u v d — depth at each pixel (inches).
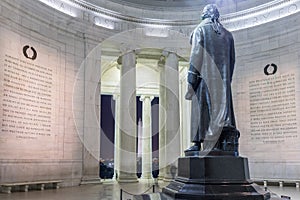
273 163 779.4
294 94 766.5
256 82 832.3
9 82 644.7
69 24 780.6
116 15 859.4
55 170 712.4
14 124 646.5
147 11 906.1
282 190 619.5
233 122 320.2
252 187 293.0
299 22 770.2
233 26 878.4
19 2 673.0
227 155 303.6
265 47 826.2
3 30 637.9
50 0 754.8
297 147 748.0
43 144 700.7
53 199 471.5
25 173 651.5
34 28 708.7
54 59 748.0
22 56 676.1
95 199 454.3
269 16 830.5
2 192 587.2
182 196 285.6
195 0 917.2
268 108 805.9
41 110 706.8
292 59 777.6
